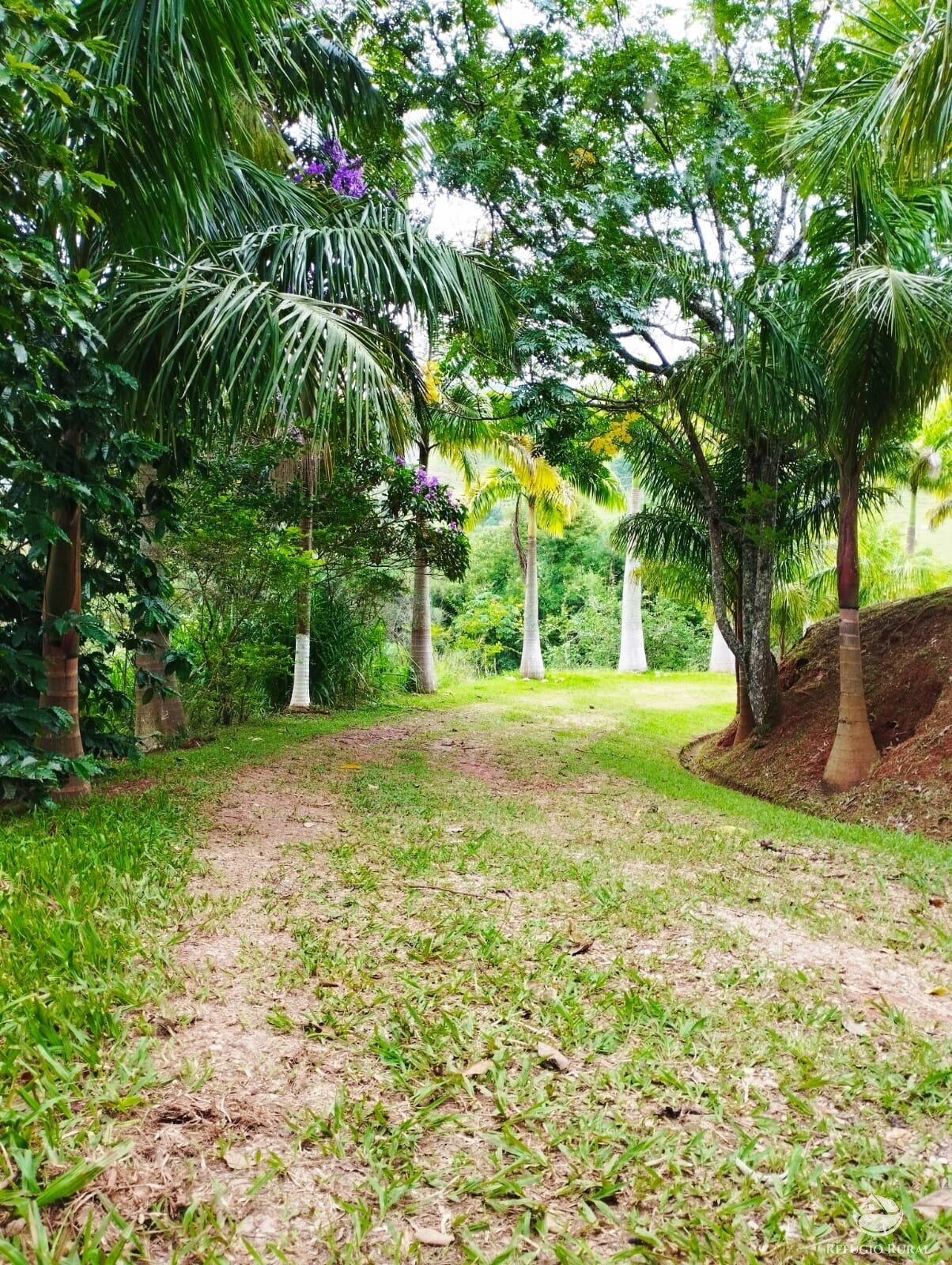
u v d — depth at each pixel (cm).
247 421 482
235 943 244
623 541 1030
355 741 750
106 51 285
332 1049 187
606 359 734
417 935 260
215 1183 139
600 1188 143
